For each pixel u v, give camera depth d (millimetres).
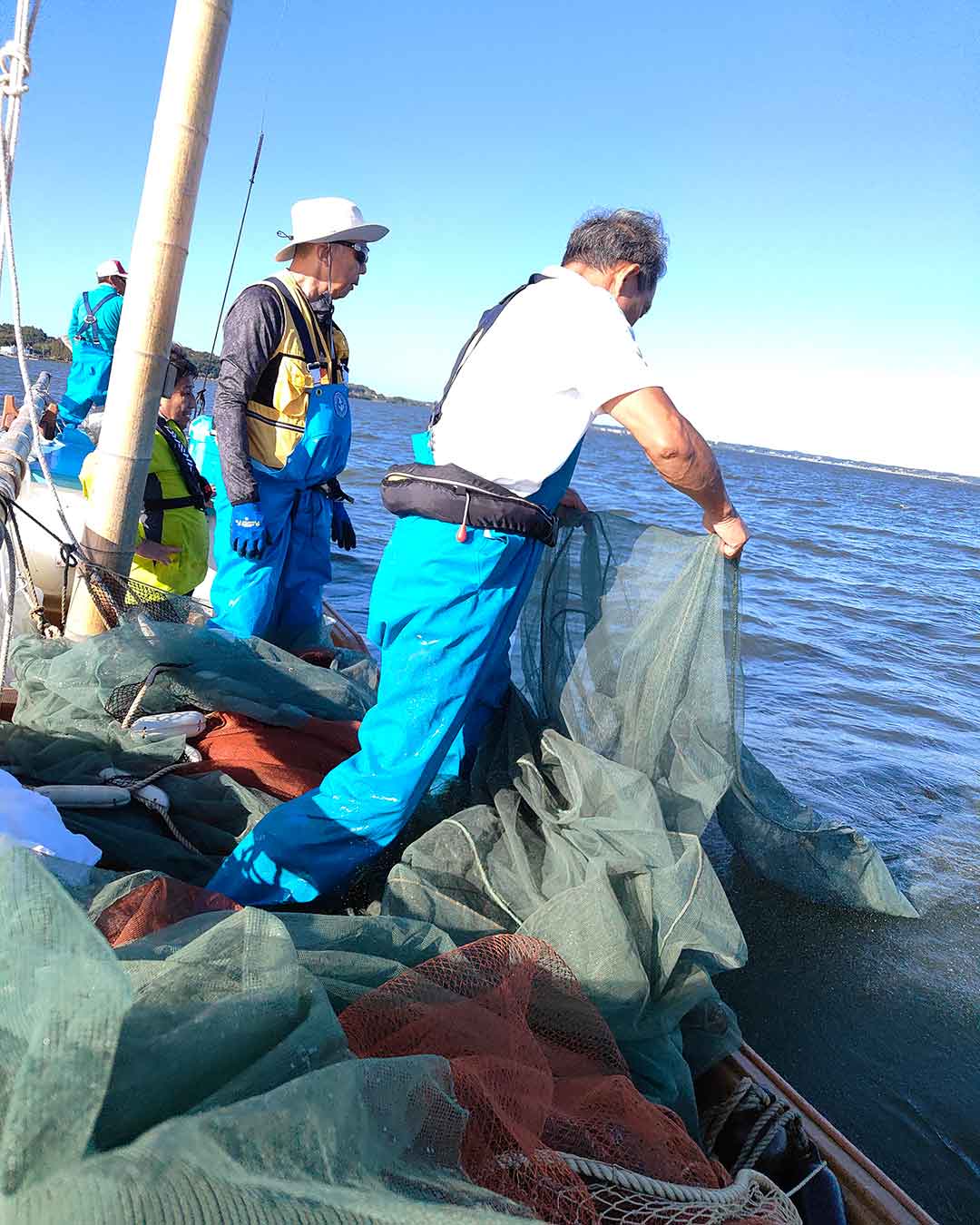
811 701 7480
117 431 3789
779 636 9781
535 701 3752
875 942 3846
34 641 3797
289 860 2691
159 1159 1118
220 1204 1124
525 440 2676
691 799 3201
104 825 2855
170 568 5090
